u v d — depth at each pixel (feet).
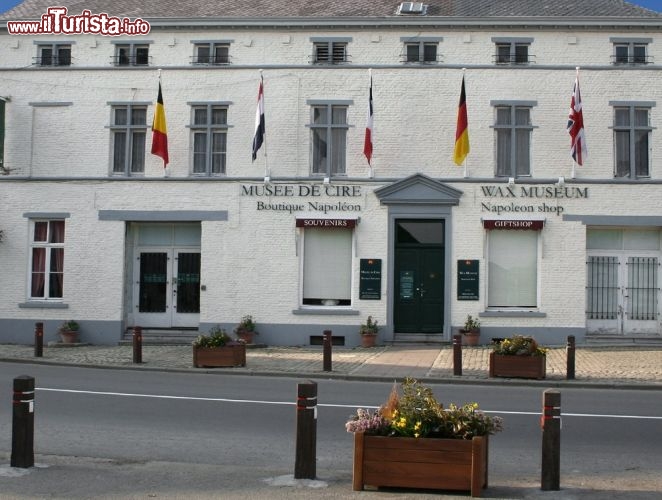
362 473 26.02
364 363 62.80
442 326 75.25
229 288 76.48
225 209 76.84
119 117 79.30
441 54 76.02
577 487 27.12
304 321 75.66
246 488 26.55
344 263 76.38
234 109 77.46
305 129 76.59
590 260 75.66
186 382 53.72
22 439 28.86
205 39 78.33
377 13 79.30
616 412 42.68
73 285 78.23
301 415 27.53
